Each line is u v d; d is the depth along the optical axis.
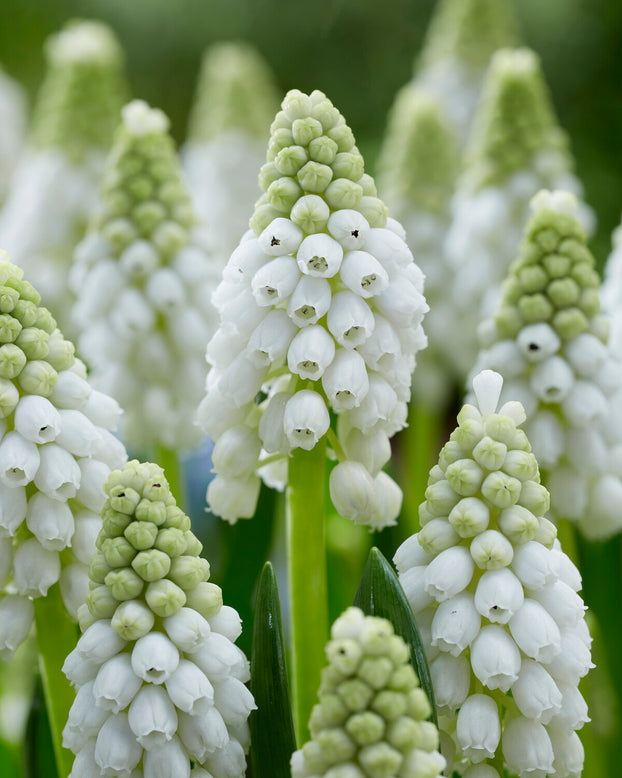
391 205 0.61
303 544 0.39
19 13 1.29
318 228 0.37
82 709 0.36
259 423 0.38
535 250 0.43
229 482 0.39
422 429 0.56
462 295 0.55
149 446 0.49
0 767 0.44
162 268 0.47
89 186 0.60
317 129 0.38
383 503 0.39
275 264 0.37
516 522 0.36
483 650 0.36
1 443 0.38
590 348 0.42
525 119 0.54
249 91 0.77
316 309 0.37
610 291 0.47
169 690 0.36
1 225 0.65
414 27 1.24
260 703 0.37
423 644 0.37
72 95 0.60
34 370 0.37
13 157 0.84
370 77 1.25
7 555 0.38
